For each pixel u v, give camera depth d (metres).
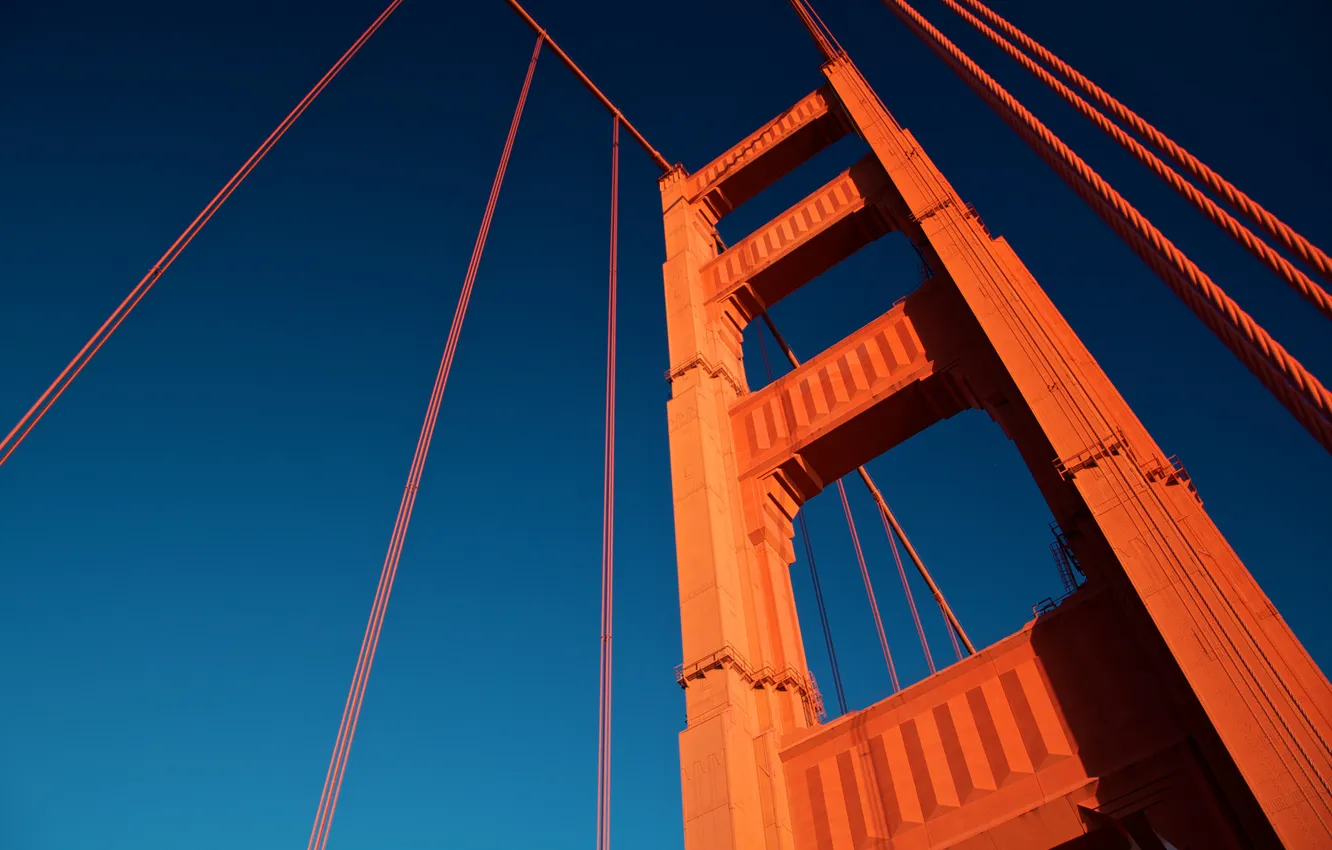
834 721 22.52
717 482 28.64
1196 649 16.22
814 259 35.00
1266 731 14.81
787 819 21.31
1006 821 18.28
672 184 43.41
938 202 28.98
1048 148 13.41
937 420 27.50
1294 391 9.09
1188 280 10.38
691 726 22.88
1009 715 19.91
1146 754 17.42
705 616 24.77
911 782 20.39
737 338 36.31
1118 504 18.89
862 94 37.62
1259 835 15.14
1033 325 23.41
